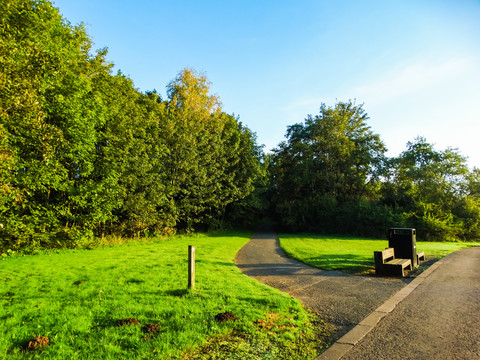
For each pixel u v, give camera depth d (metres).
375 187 40.25
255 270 10.63
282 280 8.85
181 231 27.73
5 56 7.59
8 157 7.59
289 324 4.98
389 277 9.12
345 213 35.16
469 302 6.25
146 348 4.01
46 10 12.89
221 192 29.17
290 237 28.50
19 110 8.78
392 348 4.09
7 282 7.72
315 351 4.02
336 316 5.45
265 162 43.28
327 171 40.16
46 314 5.35
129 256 12.55
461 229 31.16
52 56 10.18
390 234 10.95
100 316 5.23
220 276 8.77
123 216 21.52
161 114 24.69
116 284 7.50
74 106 14.68
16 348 4.07
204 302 6.01
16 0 10.18
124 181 19.41
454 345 4.17
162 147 22.42
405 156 43.81
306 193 40.78
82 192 16.31
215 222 32.72
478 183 38.69
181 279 8.12
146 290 6.92
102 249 15.46
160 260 11.39
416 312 5.63
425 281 8.39
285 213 38.62
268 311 5.57
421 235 31.05
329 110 40.88
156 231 23.45
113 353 3.89
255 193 39.38
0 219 12.88
